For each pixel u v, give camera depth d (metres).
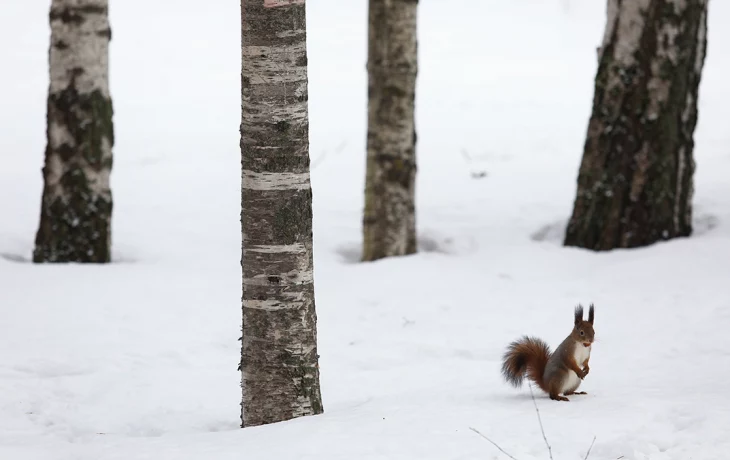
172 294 13.04
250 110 7.43
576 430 6.95
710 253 13.82
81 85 14.40
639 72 15.03
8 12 42.50
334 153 26.83
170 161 25.48
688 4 14.81
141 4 46.72
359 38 42.31
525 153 26.48
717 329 10.88
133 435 8.18
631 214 15.22
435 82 36.00
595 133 15.50
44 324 11.43
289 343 7.60
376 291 13.62
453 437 6.84
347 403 8.98
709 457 6.31
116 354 10.50
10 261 14.29
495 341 11.30
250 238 7.57
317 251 16.22
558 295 13.12
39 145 26.55
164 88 34.88
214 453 6.62
